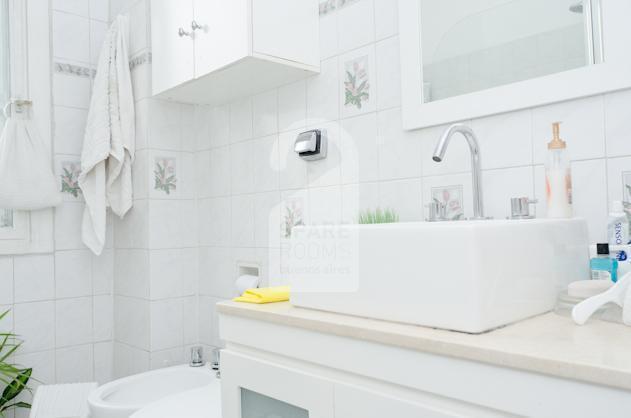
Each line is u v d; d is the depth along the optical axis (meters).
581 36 1.10
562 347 0.70
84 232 2.17
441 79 1.36
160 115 2.17
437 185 1.35
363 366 0.88
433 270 0.84
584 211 1.10
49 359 2.14
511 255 0.86
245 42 1.50
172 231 2.18
